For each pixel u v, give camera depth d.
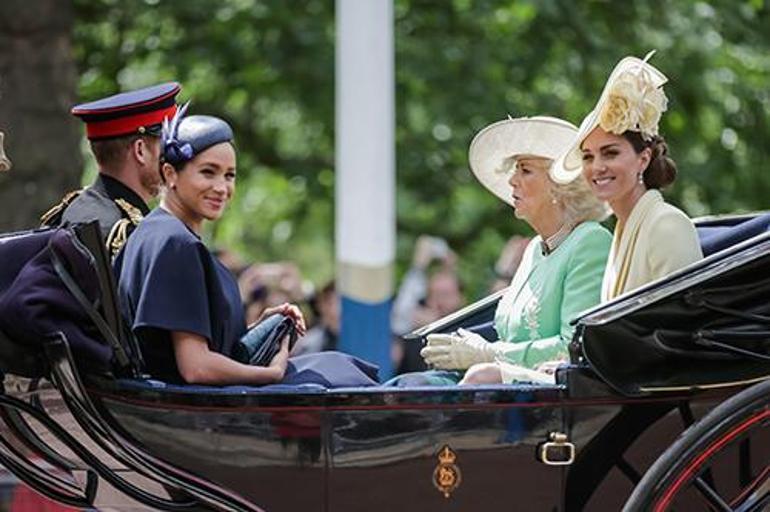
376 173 25.69
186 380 15.30
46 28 27.47
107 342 15.00
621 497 15.27
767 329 15.16
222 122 16.09
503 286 27.86
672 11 37.09
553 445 15.05
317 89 37.34
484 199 41.19
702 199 38.16
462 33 37.25
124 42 36.59
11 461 16.22
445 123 36.47
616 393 15.12
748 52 37.69
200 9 36.22
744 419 14.81
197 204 15.93
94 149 17.80
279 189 45.31
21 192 27.28
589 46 36.47
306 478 14.98
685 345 15.08
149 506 15.32
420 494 15.02
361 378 15.97
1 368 15.22
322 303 29.95
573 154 16.56
